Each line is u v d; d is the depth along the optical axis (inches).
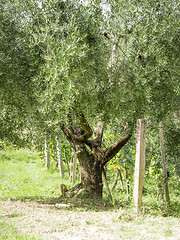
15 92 283.4
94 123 353.7
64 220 246.5
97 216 261.9
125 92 278.7
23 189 454.0
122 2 283.0
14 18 286.0
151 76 288.4
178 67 289.0
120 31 290.4
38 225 229.9
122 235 205.2
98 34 289.1
